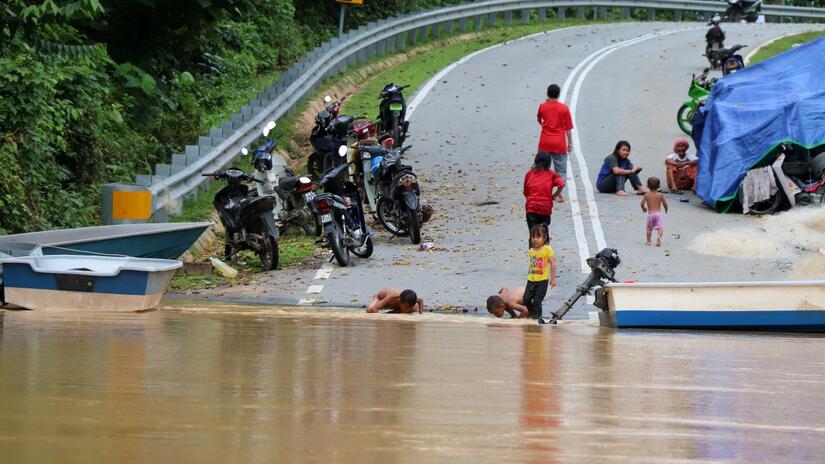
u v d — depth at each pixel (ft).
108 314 67.00
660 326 69.82
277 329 60.70
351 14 280.10
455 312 80.89
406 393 37.04
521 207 123.85
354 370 43.14
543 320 73.05
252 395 35.65
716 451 28.19
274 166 119.03
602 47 260.21
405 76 219.00
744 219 118.73
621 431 30.76
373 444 27.53
